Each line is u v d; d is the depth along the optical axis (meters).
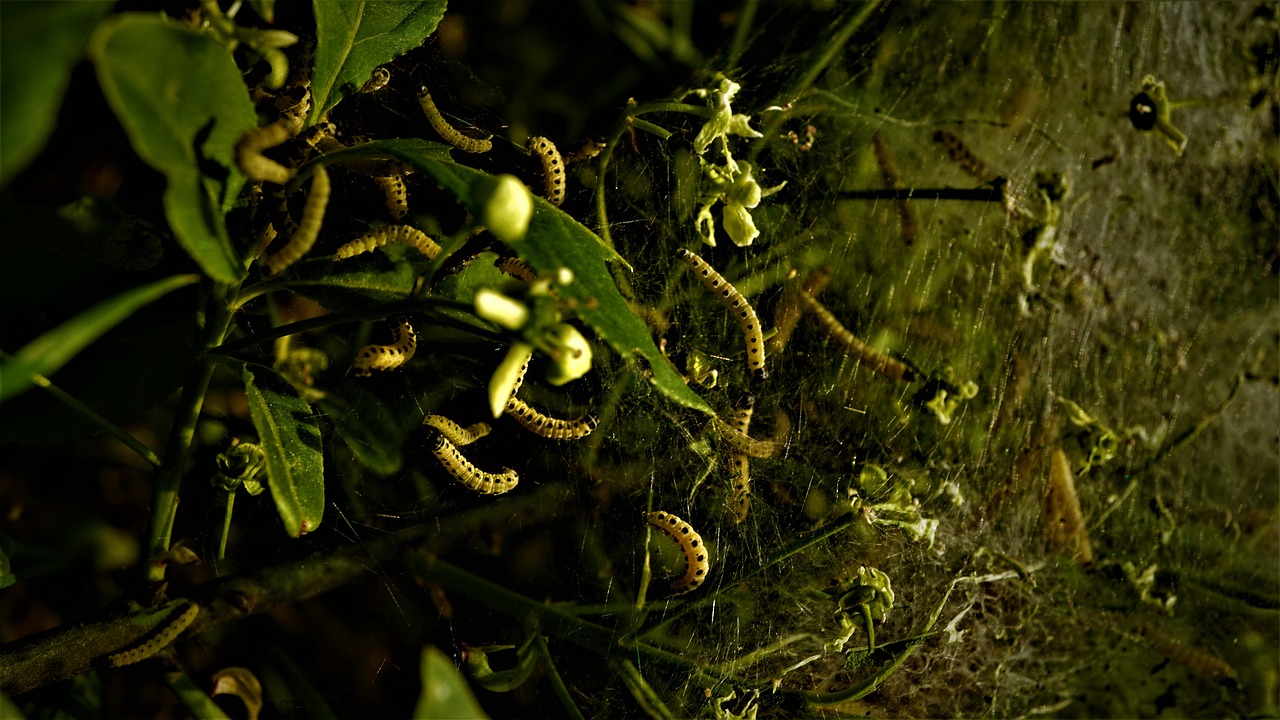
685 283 0.42
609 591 0.42
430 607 0.42
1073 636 0.46
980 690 0.44
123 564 0.43
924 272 0.45
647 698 0.39
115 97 0.32
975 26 0.46
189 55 0.32
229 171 0.33
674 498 0.42
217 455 0.38
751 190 0.38
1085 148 0.49
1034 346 0.46
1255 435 0.51
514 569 0.42
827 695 0.39
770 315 0.43
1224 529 0.49
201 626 0.39
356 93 0.40
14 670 0.36
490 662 0.42
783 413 0.43
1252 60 0.53
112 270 0.37
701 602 0.40
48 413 0.37
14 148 0.29
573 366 0.34
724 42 0.47
